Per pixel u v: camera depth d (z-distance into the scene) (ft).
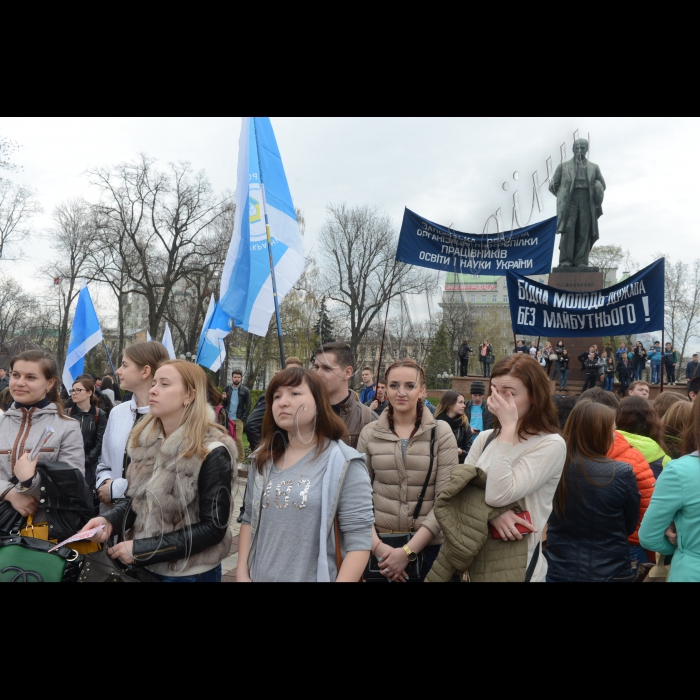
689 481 7.46
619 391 58.39
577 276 53.98
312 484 7.39
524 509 8.04
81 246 111.34
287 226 16.99
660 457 11.87
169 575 8.01
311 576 7.20
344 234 105.40
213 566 8.23
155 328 108.58
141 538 7.98
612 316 22.57
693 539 7.46
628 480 9.02
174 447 8.13
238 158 16.98
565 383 54.85
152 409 8.38
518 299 22.98
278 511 7.41
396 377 10.03
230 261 16.90
